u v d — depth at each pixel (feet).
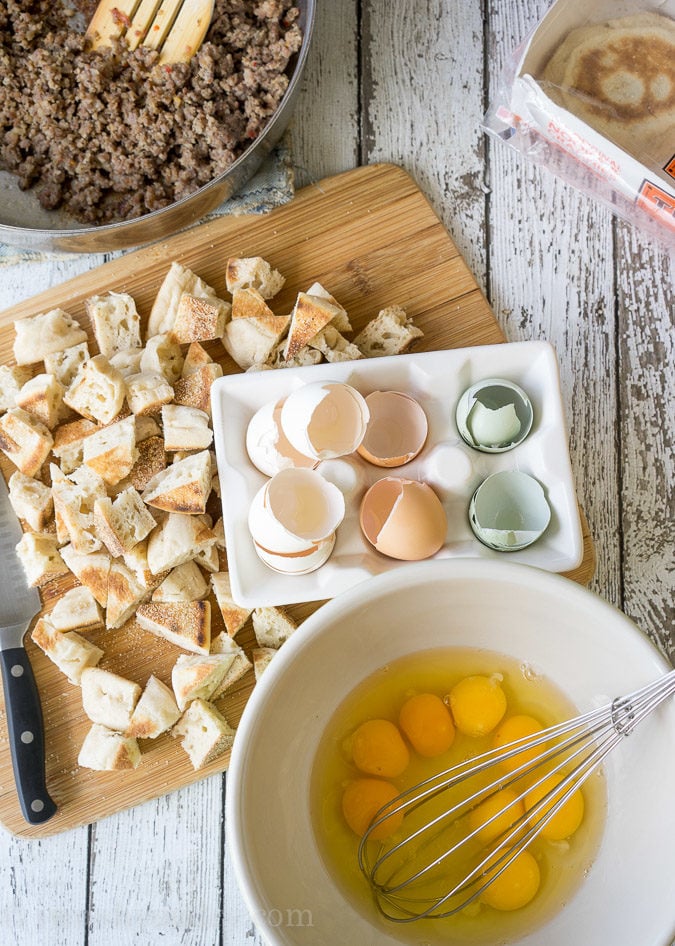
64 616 2.57
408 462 2.47
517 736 2.40
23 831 2.57
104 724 2.55
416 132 2.79
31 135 2.63
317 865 2.26
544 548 2.44
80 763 2.54
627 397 2.77
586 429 2.76
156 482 2.59
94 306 2.61
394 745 2.40
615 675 2.19
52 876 2.64
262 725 2.10
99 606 2.61
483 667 2.42
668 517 2.74
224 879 2.65
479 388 2.44
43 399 2.57
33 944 2.63
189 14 2.60
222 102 2.62
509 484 2.46
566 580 2.11
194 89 2.61
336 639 2.21
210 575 2.65
